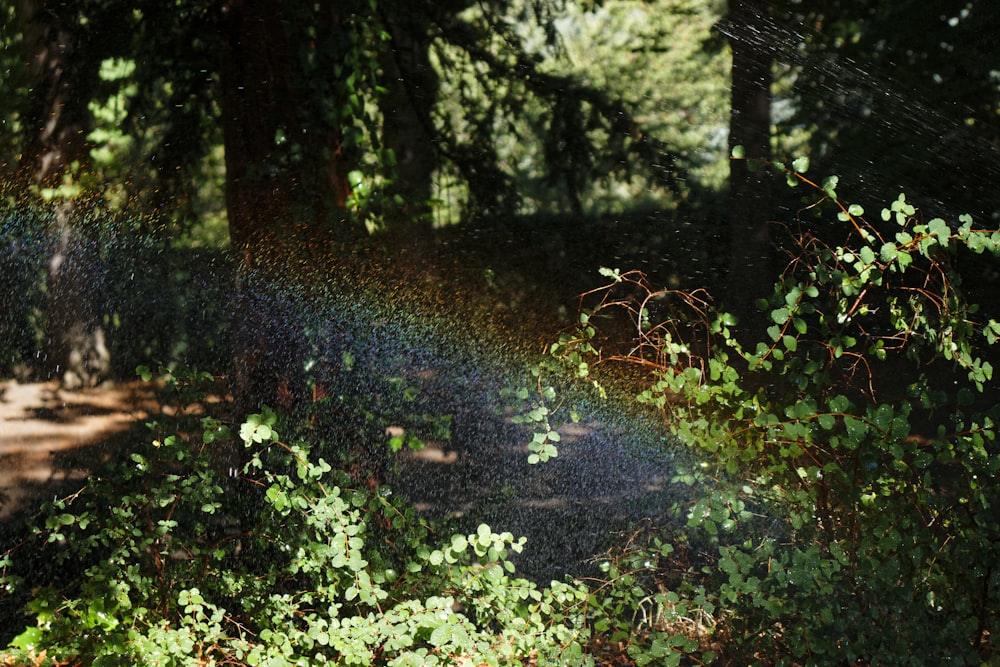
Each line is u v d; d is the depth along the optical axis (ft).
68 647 9.68
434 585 10.44
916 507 9.12
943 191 22.45
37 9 19.86
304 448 10.31
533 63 26.13
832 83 22.93
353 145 16.21
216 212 23.17
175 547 11.41
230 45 16.16
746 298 21.36
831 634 9.04
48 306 26.35
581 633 10.12
